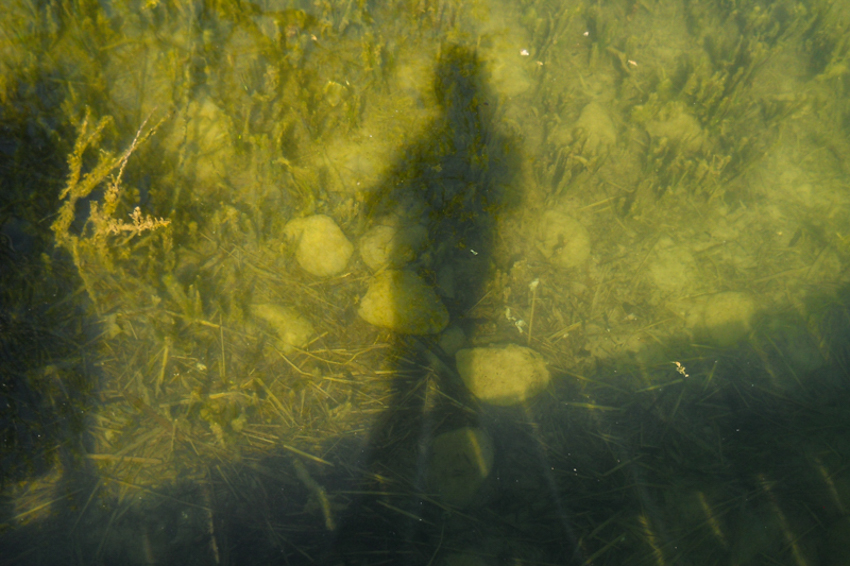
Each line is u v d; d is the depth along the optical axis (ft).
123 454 4.37
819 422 5.11
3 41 5.18
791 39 7.11
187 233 4.92
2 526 4.15
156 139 5.12
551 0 6.69
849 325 5.59
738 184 6.11
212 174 5.13
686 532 4.64
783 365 5.37
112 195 4.45
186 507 4.34
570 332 5.27
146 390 4.51
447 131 5.61
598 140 5.96
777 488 4.82
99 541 4.19
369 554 4.37
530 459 4.80
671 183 5.91
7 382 4.38
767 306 5.58
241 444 4.53
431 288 5.03
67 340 4.51
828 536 4.66
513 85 6.09
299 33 5.83
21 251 4.65
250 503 4.40
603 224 5.75
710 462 4.92
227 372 4.67
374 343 4.91
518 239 5.47
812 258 5.82
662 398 5.13
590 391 5.11
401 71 5.88
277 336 4.79
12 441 4.27
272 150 5.25
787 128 6.46
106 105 5.14
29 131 4.97
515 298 5.32
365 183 5.34
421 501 4.55
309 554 4.33
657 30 6.91
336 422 4.68
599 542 4.57
